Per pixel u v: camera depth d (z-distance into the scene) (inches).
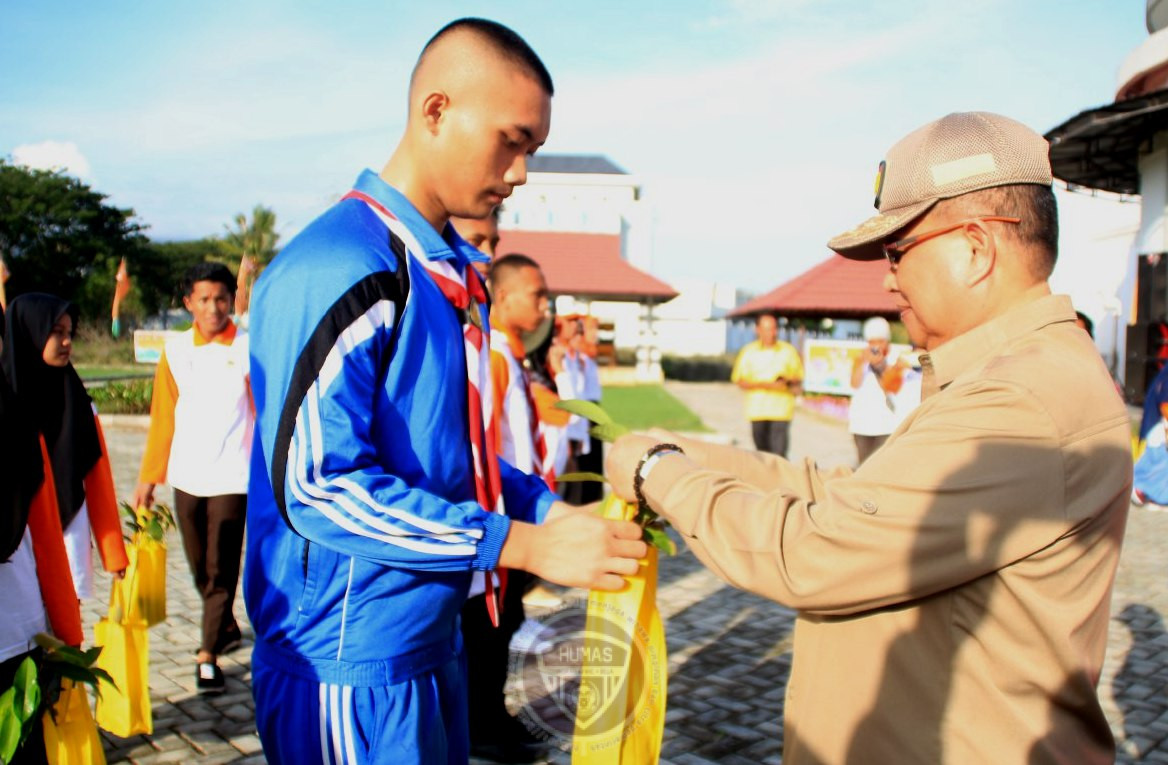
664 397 1057.5
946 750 61.2
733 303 1899.6
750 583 65.2
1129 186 812.0
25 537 121.0
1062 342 64.4
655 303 1460.4
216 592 183.3
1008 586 60.0
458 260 79.2
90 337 1400.1
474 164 73.0
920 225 67.4
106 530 156.1
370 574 69.7
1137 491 401.4
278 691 72.5
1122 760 162.7
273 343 67.2
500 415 158.2
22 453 117.0
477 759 156.3
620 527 71.9
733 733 168.7
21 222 1877.5
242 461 184.5
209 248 2133.4
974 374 64.4
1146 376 657.6
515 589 158.1
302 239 70.5
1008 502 58.6
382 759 70.4
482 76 71.4
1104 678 200.8
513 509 85.6
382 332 68.1
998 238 65.1
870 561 60.4
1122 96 666.8
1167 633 231.0
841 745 65.2
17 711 105.0
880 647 63.9
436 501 67.1
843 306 1155.3
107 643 156.0
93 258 1937.7
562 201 1742.1
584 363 309.3
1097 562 62.1
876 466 63.1
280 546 72.4
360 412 66.5
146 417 658.2
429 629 73.7
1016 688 60.7
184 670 194.5
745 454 83.5
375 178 75.0
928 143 66.7
